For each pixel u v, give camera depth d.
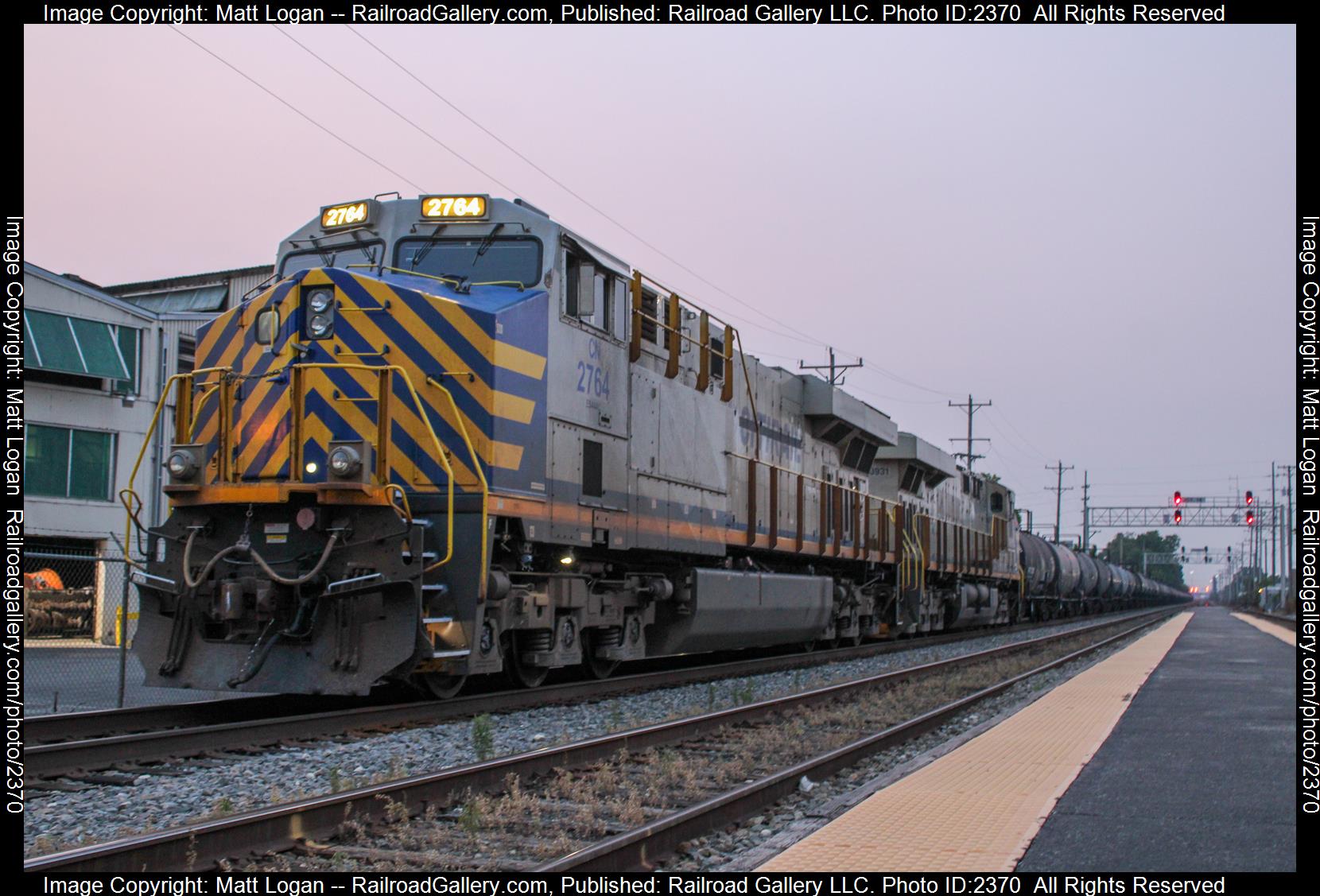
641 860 5.71
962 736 10.35
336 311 10.62
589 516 12.31
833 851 5.83
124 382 22.00
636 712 11.57
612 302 13.09
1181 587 154.88
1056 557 47.34
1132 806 7.07
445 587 10.24
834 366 40.00
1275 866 5.76
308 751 8.65
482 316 10.63
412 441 10.48
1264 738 10.07
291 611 10.05
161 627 10.38
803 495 19.58
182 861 5.23
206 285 28.98
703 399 15.60
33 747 7.61
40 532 20.80
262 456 10.35
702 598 14.98
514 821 6.44
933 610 28.34
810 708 12.05
